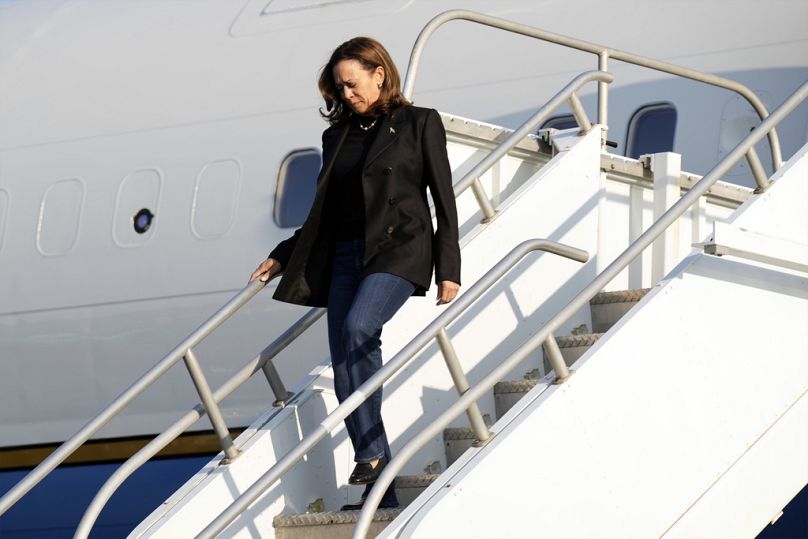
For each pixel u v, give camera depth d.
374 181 6.88
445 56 14.61
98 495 7.15
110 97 16.66
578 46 9.66
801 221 7.59
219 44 16.39
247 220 14.95
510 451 6.41
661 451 6.89
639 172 9.79
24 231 16.39
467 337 8.48
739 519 7.13
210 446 14.59
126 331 15.42
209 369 14.75
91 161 16.25
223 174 15.28
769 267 7.41
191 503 7.30
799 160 7.66
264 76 15.64
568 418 6.61
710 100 13.35
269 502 7.56
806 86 7.45
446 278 6.74
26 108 17.22
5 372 16.19
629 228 9.84
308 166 14.91
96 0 18.78
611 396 6.76
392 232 6.85
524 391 8.16
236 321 14.64
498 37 14.60
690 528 6.94
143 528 7.24
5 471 16.08
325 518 7.09
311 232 7.07
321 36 15.63
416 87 14.43
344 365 7.07
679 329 7.02
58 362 15.84
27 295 16.16
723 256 7.18
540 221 8.74
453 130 8.97
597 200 8.97
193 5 17.45
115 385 15.44
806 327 7.54
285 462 6.29
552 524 6.50
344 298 7.04
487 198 8.62
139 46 17.06
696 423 7.03
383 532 6.21
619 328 6.84
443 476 6.38
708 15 13.87
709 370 7.11
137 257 15.49
